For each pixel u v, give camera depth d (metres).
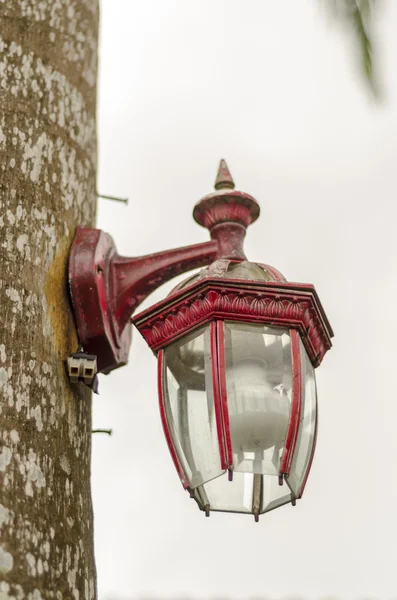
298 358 6.76
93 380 6.75
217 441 6.56
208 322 6.78
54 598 5.74
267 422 6.64
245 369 6.77
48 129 7.34
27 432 6.05
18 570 5.59
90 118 7.98
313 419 6.98
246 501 7.12
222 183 8.05
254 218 7.91
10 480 5.82
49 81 7.56
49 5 7.92
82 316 6.99
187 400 6.80
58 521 6.02
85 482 6.54
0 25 7.54
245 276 7.21
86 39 8.26
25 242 6.68
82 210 7.47
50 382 6.38
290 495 6.93
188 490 6.68
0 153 6.94
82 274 7.02
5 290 6.39
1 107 7.16
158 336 6.95
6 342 6.22
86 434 6.76
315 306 6.94
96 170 7.98
